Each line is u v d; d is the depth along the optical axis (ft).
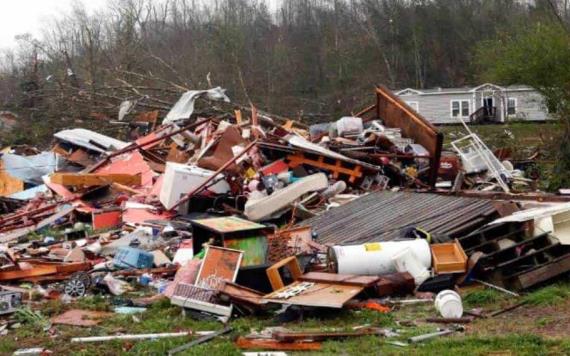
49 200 57.26
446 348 20.93
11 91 132.67
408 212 37.83
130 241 40.75
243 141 55.16
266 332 23.31
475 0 191.52
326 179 48.26
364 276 27.61
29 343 23.43
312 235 34.96
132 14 154.20
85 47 134.92
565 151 68.03
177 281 28.09
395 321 24.82
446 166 59.36
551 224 30.07
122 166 59.31
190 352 21.36
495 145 92.68
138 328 24.82
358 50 170.81
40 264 33.83
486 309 26.14
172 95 98.32
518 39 80.28
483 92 149.28
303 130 68.33
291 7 190.08
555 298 26.43
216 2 175.11
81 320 26.18
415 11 185.78
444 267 29.37
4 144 92.94
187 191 48.67
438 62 180.86
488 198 43.68
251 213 44.11
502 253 29.86
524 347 20.63
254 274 27.66
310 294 25.63
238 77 126.93
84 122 92.02
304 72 157.48
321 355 20.79
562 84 74.74
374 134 57.57
